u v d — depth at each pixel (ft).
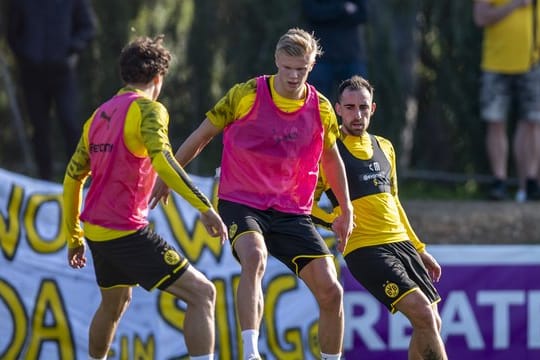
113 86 129.18
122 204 72.43
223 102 72.33
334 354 74.69
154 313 97.45
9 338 95.14
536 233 112.88
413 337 80.64
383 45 128.88
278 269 99.91
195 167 130.21
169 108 131.44
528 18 120.78
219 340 98.12
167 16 130.52
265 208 72.43
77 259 78.95
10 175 96.07
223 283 98.53
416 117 134.00
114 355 96.17
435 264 83.66
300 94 72.02
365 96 80.23
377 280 79.30
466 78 132.16
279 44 70.44
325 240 100.58
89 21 119.65
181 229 98.32
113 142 71.61
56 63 116.88
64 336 96.07
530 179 123.34
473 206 117.39
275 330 99.40
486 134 131.75
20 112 131.23
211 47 130.93
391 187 82.23
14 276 95.45
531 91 121.49
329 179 75.41
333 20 115.44
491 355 105.40
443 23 132.26
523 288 105.81
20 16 116.88
